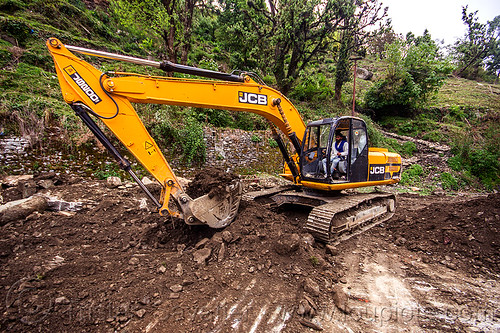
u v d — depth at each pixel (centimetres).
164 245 430
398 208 823
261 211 509
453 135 1736
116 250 407
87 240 434
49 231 450
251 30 1677
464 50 3394
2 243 383
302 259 401
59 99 951
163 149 1003
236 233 426
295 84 1953
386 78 1956
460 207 608
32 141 768
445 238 513
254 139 1265
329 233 461
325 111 1823
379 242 538
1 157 730
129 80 384
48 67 1084
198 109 1233
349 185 558
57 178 700
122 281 319
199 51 1931
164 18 1177
